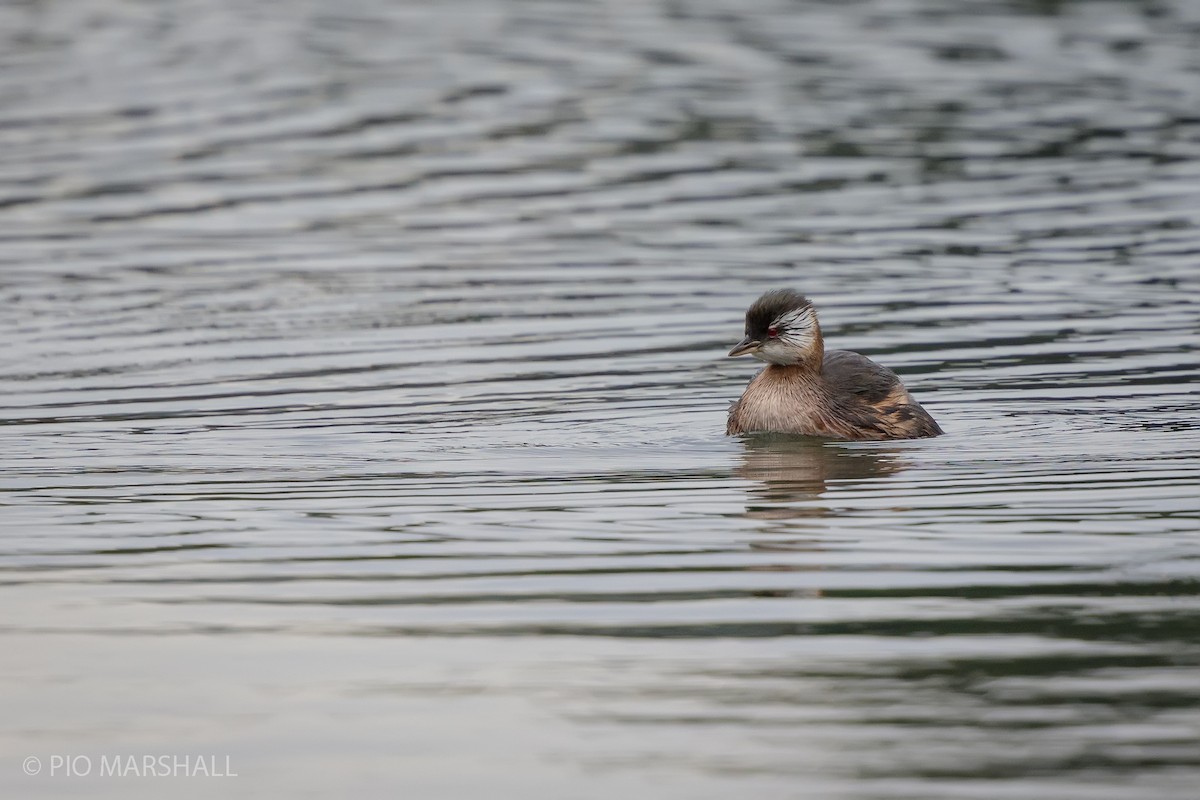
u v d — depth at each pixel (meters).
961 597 10.94
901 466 14.54
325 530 12.71
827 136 29.09
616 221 24.47
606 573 11.57
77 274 22.02
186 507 13.40
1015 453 14.87
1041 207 25.03
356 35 36.81
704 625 10.51
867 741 8.84
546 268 22.22
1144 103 31.22
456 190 26.08
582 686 9.59
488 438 15.67
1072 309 20.09
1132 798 8.20
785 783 8.41
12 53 35.22
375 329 19.64
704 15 38.72
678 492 13.77
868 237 23.58
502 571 11.64
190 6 40.44
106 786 8.52
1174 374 17.42
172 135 29.08
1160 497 13.26
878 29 37.44
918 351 18.58
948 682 9.55
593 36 36.56
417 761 8.73
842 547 12.12
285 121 29.95
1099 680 9.53
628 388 17.44
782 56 34.75
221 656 10.12
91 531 12.75
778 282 21.52
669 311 20.34
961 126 29.64
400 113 30.44
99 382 17.64
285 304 20.72
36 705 9.45
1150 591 10.98
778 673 9.72
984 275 21.67
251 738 9.01
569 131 29.33
